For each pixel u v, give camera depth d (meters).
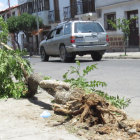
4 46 4.43
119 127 2.56
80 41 10.36
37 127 2.72
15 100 3.93
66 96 3.08
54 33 11.63
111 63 9.55
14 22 22.47
